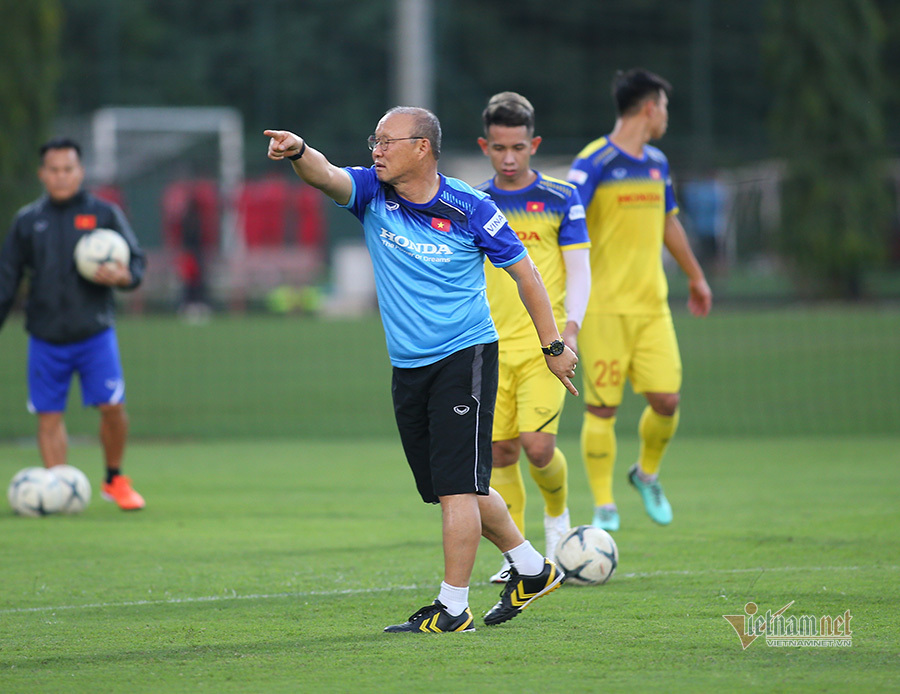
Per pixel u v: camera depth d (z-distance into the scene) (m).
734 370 60.25
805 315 85.12
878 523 24.30
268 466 35.75
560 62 150.12
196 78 143.75
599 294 24.27
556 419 20.55
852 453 37.66
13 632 15.88
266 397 54.16
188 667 13.95
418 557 21.44
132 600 18.00
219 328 82.50
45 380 27.75
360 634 15.61
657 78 24.42
